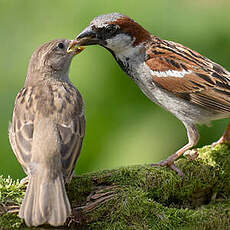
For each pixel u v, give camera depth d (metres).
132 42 10.93
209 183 10.02
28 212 7.81
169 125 12.70
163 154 12.50
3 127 12.48
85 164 12.66
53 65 10.41
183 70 10.95
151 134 12.62
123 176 9.34
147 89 11.21
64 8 13.06
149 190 9.35
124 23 10.77
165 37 12.82
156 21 12.89
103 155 12.63
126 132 12.70
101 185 9.24
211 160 10.20
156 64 10.97
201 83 10.86
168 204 9.75
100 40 10.77
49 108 8.91
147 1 12.98
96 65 12.75
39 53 10.40
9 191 8.68
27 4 13.22
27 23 13.09
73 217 8.69
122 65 11.20
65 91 9.34
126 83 12.77
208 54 12.71
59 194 8.01
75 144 8.66
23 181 8.91
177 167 9.95
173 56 11.04
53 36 12.90
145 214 8.94
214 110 10.97
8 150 12.45
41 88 9.40
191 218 9.15
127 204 8.91
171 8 12.94
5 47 12.94
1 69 12.79
